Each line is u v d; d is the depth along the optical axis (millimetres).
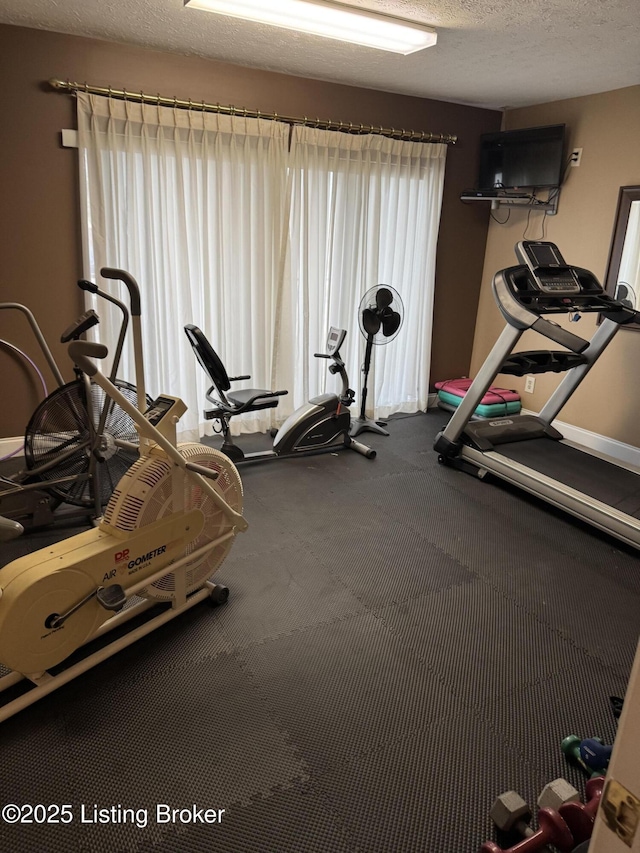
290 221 4141
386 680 2049
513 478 3502
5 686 1893
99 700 1916
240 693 1967
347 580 2635
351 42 3068
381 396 4867
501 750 1785
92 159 3441
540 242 3498
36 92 3271
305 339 4344
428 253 4703
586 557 2900
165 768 1685
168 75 3545
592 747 1662
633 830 619
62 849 1464
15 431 3711
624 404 4137
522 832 1464
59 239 3539
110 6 2803
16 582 1728
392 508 3352
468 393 3750
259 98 3850
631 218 3949
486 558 2863
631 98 3871
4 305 3061
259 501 3381
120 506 1963
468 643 2254
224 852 1467
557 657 2193
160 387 3904
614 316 3449
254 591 2527
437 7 2656
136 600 2428
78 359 1739
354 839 1507
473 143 4750
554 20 2777
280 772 1685
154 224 3691
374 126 4273
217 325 4035
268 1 2559
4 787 1615
